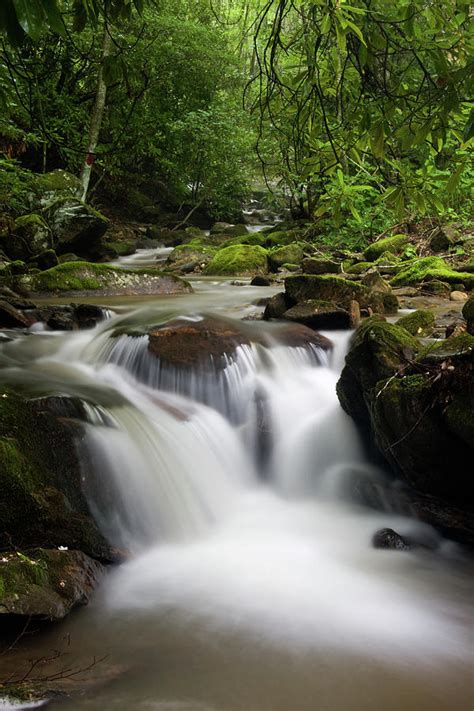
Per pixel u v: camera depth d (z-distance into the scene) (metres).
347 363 4.66
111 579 3.47
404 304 8.11
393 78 3.07
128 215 21.17
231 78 20.23
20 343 6.02
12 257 11.84
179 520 4.10
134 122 17.03
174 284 9.68
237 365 5.37
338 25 2.60
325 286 6.93
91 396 4.60
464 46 2.62
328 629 3.04
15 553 3.14
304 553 3.87
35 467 3.56
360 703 2.51
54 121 13.85
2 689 2.50
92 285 9.26
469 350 3.72
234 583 3.49
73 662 2.73
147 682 2.61
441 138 2.85
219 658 2.79
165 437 4.50
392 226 13.18
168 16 18.45
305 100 3.09
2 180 11.91
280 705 2.49
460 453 3.82
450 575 3.61
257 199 26.61
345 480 4.75
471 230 12.31
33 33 1.88
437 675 2.70
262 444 5.04
